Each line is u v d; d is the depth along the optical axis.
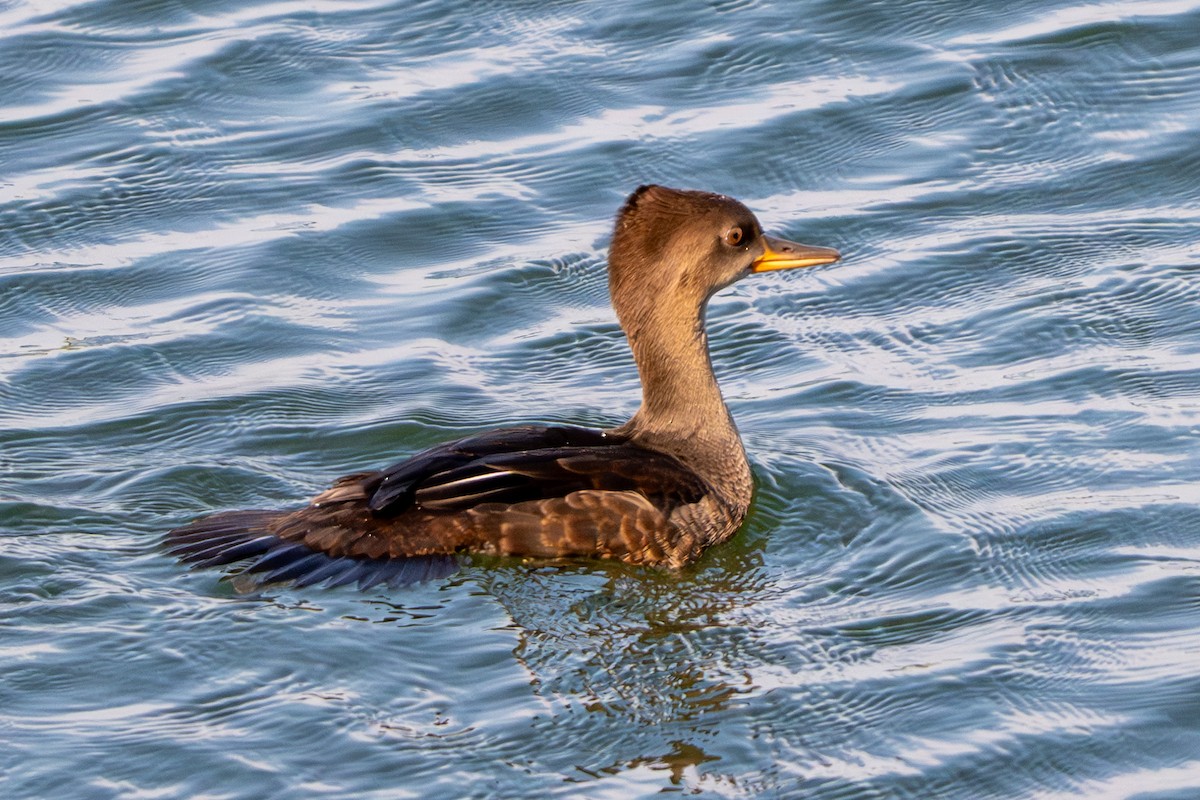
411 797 9.84
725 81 19.78
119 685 10.74
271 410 14.89
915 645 11.51
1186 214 17.62
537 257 17.28
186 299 16.61
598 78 19.84
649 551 12.57
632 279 13.49
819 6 21.03
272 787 9.88
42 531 12.70
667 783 10.03
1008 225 17.52
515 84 19.70
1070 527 12.97
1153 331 15.79
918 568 12.55
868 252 17.25
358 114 19.30
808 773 10.17
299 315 16.41
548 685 10.88
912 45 20.33
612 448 13.09
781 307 16.72
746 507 13.39
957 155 18.59
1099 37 20.28
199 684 10.77
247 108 19.47
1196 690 10.92
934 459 14.08
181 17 21.11
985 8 20.97
